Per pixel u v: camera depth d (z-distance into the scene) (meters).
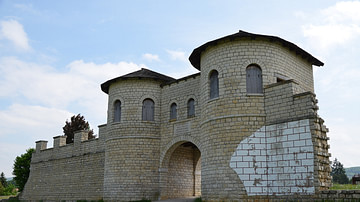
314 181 17.86
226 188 20.31
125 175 27.44
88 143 35.62
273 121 20.23
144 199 26.97
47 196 39.66
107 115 30.17
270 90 20.78
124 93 28.94
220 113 21.47
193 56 24.67
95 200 32.59
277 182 19.27
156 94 28.92
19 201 43.53
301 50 23.30
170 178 28.36
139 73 29.83
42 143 43.69
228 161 20.58
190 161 30.56
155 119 28.50
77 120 60.91
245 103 20.94
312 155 18.19
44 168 41.59
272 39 21.91
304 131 18.73
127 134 28.08
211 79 22.84
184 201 25.39
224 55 22.11
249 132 20.50
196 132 25.55
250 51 21.72
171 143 27.30
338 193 16.73
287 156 19.16
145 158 27.69
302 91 23.64
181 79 27.44
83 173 35.19
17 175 56.94
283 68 22.27
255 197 19.53
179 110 27.23
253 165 20.00
